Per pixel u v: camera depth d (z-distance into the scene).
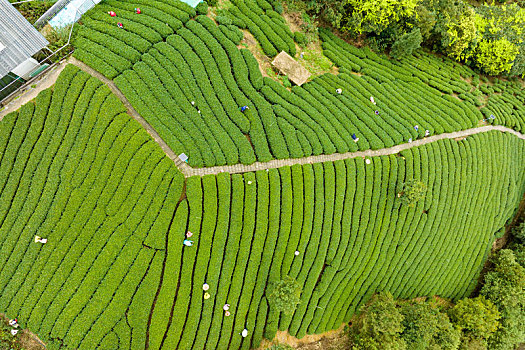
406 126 33.78
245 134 28.62
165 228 24.80
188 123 26.67
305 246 28.58
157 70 26.78
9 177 24.06
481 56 40.53
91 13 26.88
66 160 24.44
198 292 25.12
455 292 35.59
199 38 28.78
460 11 37.97
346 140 31.08
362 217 30.59
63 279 23.34
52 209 23.86
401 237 32.06
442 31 37.34
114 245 24.03
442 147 34.59
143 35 27.14
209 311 25.33
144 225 24.45
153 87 26.33
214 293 25.59
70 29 25.88
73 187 24.17
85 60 25.50
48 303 23.08
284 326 27.62
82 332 22.97
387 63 37.72
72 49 26.00
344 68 34.88
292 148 29.02
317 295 29.03
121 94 26.09
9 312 22.97
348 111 32.25
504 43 38.66
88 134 24.72
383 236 31.25
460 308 31.62
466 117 36.94
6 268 23.23
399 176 32.06
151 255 24.48
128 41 26.67
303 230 28.44
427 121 35.06
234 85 28.80
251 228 26.92
